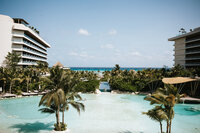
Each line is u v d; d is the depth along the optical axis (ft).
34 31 248.52
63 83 56.34
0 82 129.39
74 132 61.41
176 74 179.52
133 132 64.08
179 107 110.11
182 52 278.46
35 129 62.95
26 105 106.73
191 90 139.64
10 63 181.98
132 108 105.70
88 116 85.92
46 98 53.62
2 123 70.38
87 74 305.12
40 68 194.39
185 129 69.10
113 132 63.26
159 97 44.16
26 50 212.02
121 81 179.83
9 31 193.36
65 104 58.29
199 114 93.50
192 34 251.60
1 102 112.98
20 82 135.13
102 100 131.54
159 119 43.83
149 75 195.31
